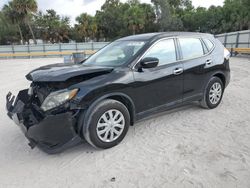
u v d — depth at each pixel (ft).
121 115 11.94
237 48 64.49
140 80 12.37
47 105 10.50
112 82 11.35
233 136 12.67
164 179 9.35
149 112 13.25
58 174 10.03
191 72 14.79
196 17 184.75
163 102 13.76
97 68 11.92
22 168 10.60
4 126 15.38
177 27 182.70
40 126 10.29
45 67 13.09
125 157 11.05
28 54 100.17
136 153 11.34
